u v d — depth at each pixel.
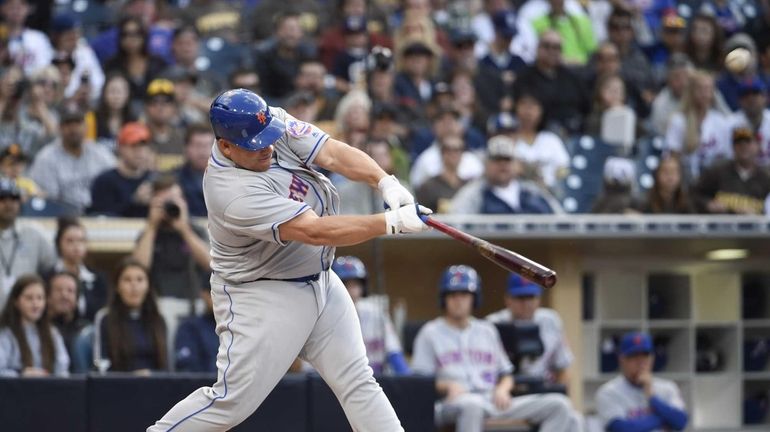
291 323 18.06
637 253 36.53
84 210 35.16
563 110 45.78
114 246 32.12
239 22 50.16
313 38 49.44
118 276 27.30
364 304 29.81
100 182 34.38
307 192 18.08
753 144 39.03
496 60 49.91
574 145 41.34
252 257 17.98
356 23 46.22
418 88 44.19
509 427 28.94
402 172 37.50
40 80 38.78
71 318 28.47
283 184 17.81
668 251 36.81
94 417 23.50
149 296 27.61
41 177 35.78
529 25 51.50
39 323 27.02
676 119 43.31
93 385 23.55
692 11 56.81
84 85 40.53
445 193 36.56
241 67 43.06
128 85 41.38
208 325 28.47
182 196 32.47
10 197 29.25
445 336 29.97
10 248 29.42
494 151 35.56
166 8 49.66
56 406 23.45
